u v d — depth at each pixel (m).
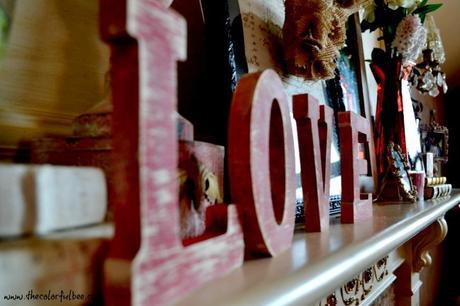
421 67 1.89
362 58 1.57
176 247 0.46
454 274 3.32
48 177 0.42
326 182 0.80
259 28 0.92
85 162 0.54
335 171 1.16
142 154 0.42
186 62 0.83
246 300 0.47
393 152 1.42
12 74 0.62
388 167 1.41
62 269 0.43
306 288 0.53
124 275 0.40
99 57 0.70
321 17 0.91
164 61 0.46
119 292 0.40
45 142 0.56
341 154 0.89
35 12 0.64
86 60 0.69
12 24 0.62
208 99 0.81
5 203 0.39
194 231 0.57
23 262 0.40
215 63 0.81
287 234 0.64
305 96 0.73
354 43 1.51
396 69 1.52
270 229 0.59
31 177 0.41
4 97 0.61
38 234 0.41
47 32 0.65
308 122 0.75
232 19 0.84
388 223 0.87
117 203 0.42
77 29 0.68
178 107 0.82
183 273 0.47
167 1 0.62
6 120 0.60
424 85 1.91
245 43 0.87
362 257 0.66
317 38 0.92
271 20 0.97
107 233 0.48
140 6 0.42
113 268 0.41
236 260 0.55
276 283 0.50
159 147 0.44
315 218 0.77
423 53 1.88
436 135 2.76
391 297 1.54
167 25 0.46
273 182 0.65
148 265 0.42
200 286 0.49
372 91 1.88
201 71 0.85
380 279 1.27
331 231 0.78
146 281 0.41
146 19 0.43
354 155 0.89
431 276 2.82
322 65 0.96
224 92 0.79
